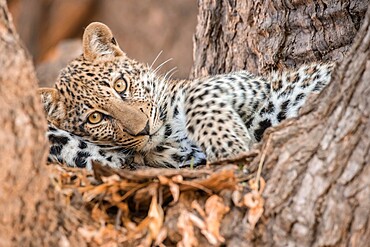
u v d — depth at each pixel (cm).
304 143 845
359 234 813
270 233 829
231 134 1020
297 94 1075
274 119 1087
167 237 834
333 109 841
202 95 1077
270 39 1163
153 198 830
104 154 1087
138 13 2789
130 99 1117
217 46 1252
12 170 744
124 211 848
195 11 2773
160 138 1105
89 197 845
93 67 1130
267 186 843
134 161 1113
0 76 750
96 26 1149
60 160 1054
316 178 825
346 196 813
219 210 835
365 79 823
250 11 1190
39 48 2836
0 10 777
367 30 838
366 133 814
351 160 816
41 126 772
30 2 2797
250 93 1085
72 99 1112
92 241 816
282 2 1142
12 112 748
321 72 1066
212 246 829
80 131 1105
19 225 762
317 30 1125
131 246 826
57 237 790
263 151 862
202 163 1094
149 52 2755
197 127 1047
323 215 817
